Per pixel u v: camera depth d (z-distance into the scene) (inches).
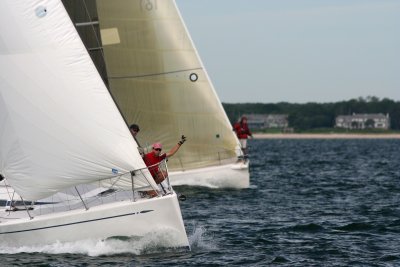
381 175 4832.7
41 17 1966.0
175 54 3440.0
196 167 3526.1
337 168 5610.2
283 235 2333.9
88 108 1963.6
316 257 2017.7
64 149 1968.5
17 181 1989.4
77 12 2891.2
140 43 3400.6
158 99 3427.7
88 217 1973.4
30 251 1998.0
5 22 1956.2
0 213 2062.0
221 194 3368.6
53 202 2070.6
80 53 1975.9
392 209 2945.4
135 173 1980.8
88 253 1975.9
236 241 2224.4
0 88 1966.0
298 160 6998.0
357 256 2028.8
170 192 2026.3
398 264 1935.3
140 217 1968.5
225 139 3526.1
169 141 3457.2
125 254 1973.4
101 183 1990.7
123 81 3390.7
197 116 3481.8
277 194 3469.5
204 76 3479.3
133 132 2230.6
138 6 3390.7
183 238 1993.1
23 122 1969.7
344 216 2746.1
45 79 1959.9
